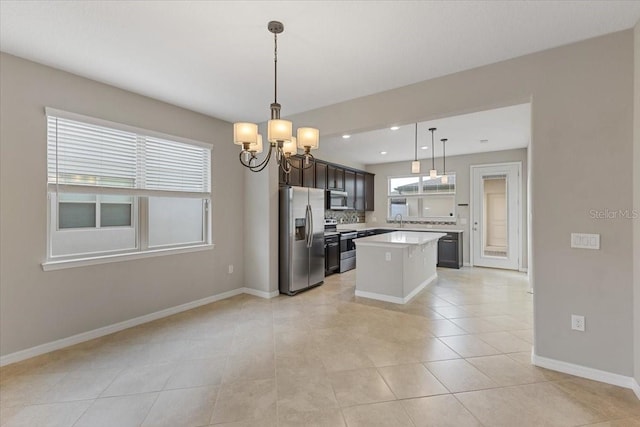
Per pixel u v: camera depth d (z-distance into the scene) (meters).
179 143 3.74
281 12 1.96
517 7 1.91
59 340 2.75
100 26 2.11
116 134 3.18
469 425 1.79
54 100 2.71
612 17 2.00
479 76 2.69
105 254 3.12
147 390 2.13
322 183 6.19
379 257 4.26
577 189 2.28
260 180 4.38
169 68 2.72
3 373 2.34
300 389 2.14
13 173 2.51
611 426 1.77
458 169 6.88
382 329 3.20
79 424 1.80
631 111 2.12
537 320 2.44
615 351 2.17
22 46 2.36
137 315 3.32
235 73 2.82
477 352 2.68
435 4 1.88
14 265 2.51
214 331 3.15
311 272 4.84
